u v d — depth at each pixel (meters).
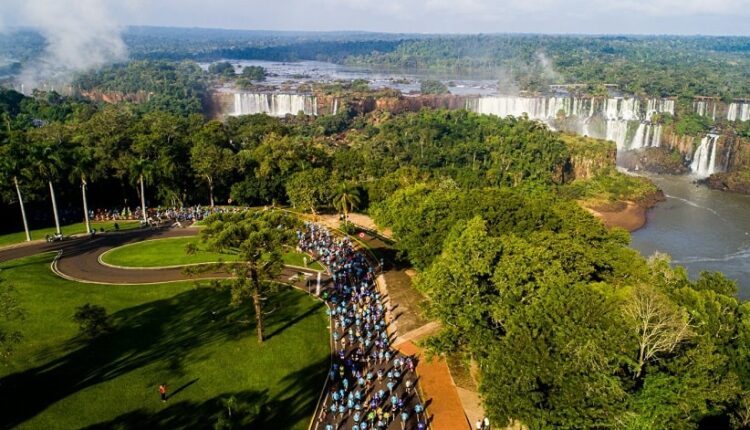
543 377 53.75
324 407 68.31
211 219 82.56
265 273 78.12
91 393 68.00
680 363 54.59
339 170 179.25
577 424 51.38
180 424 63.97
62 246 119.94
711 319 66.06
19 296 91.56
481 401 66.44
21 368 72.19
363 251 121.94
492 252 73.19
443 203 104.44
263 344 81.06
